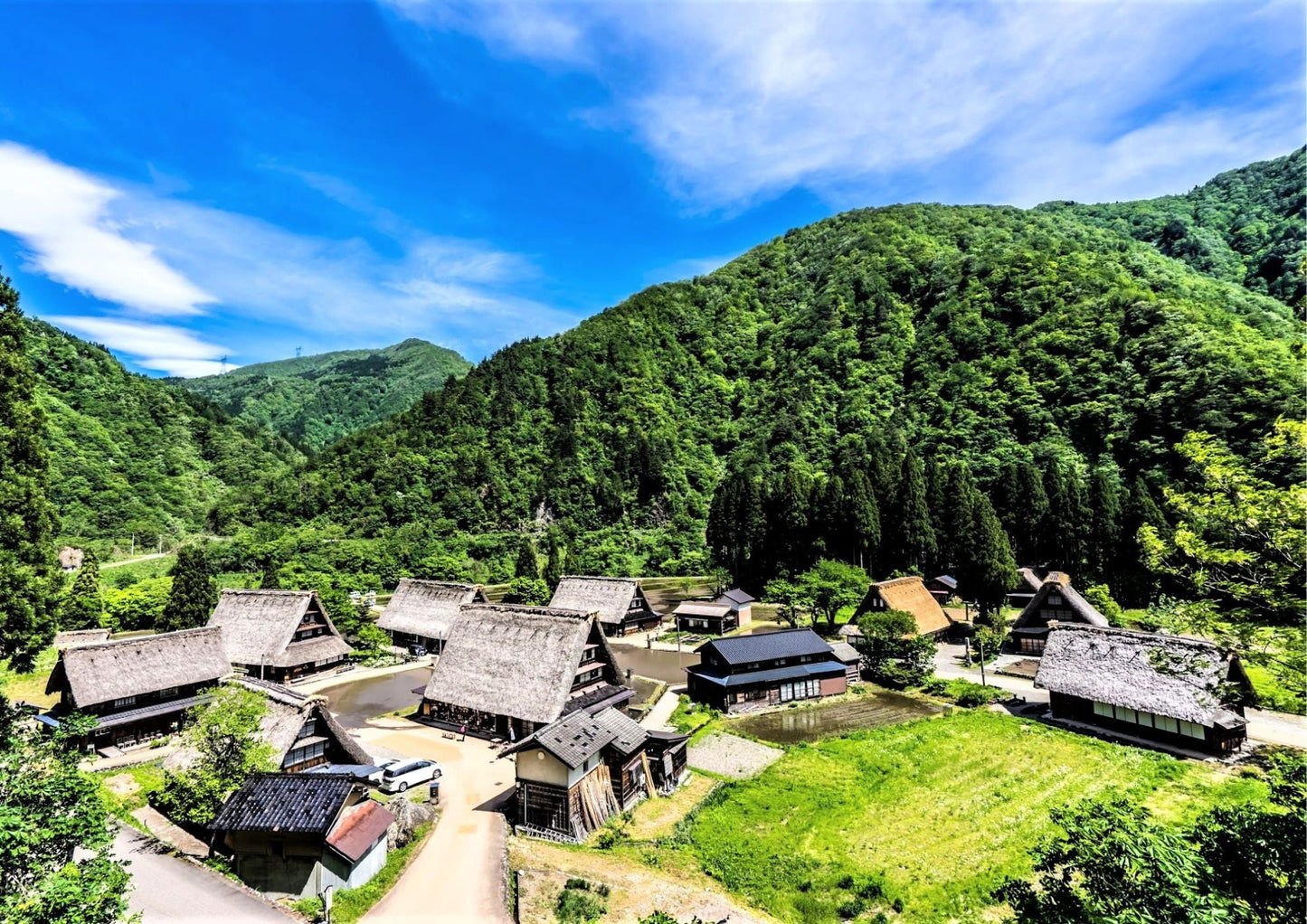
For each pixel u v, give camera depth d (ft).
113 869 46.16
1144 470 265.95
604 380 557.33
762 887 75.10
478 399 517.96
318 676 174.40
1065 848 45.73
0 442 78.13
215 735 84.69
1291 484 62.54
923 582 232.32
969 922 68.18
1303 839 40.78
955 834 87.10
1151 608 179.22
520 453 476.54
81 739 113.60
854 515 257.34
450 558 337.11
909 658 161.58
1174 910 37.35
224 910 66.90
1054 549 236.43
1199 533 63.98
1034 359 360.69
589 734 96.12
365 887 72.95
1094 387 319.47
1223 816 45.42
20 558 78.13
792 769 109.19
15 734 59.62
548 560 329.93
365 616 219.20
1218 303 395.96
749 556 285.43
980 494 236.43
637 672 175.52
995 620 195.11
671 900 71.77
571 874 77.20
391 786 100.78
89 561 214.90
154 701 125.08
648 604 228.63
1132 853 40.11
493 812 94.22
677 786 105.29
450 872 77.10
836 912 70.44
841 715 138.72
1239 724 107.96
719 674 147.02
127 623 222.69
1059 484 247.91
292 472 477.36
